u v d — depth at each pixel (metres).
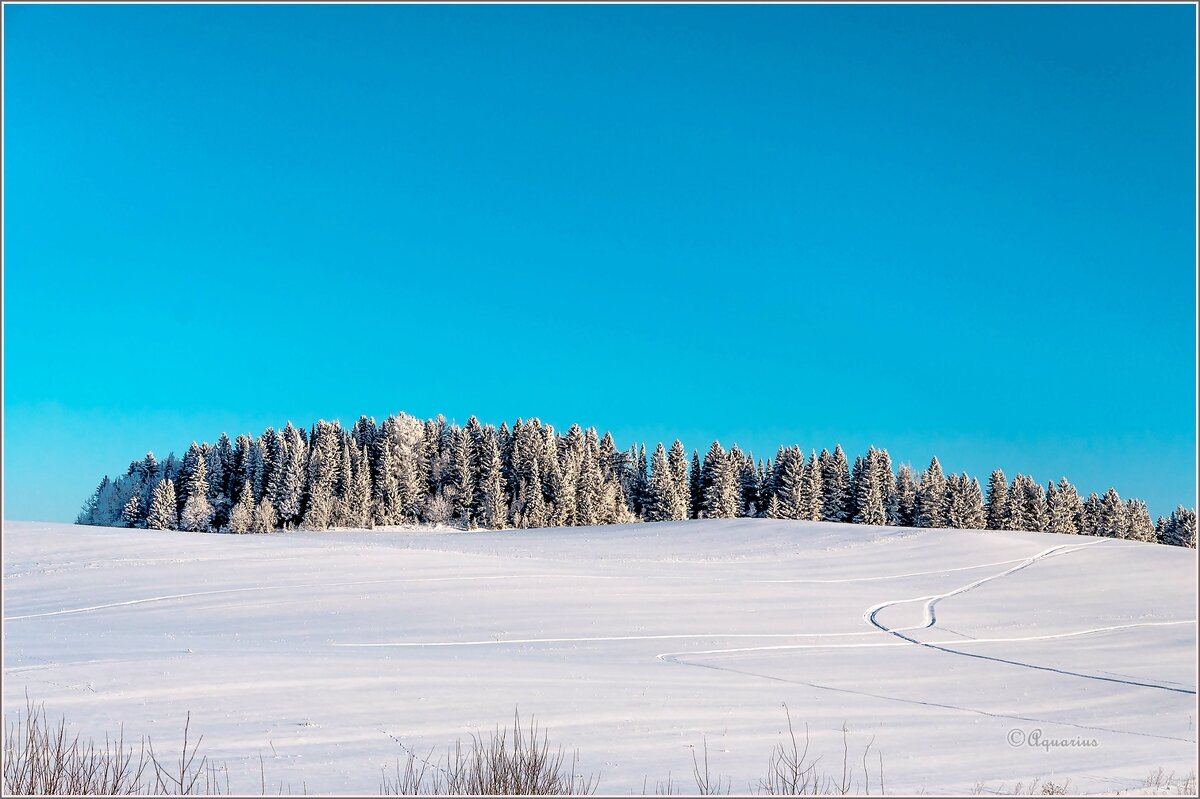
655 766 12.14
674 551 61.91
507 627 30.39
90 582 39.00
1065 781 11.57
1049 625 34.16
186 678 17.66
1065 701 20.27
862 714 17.52
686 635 29.91
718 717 16.33
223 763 11.57
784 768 12.24
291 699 16.17
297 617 31.77
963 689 21.64
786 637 30.30
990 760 13.30
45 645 23.58
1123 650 28.55
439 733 13.91
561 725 15.00
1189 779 11.81
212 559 45.19
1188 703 20.09
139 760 11.40
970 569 50.53
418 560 45.59
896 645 29.52
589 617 32.62
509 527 101.94
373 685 17.81
